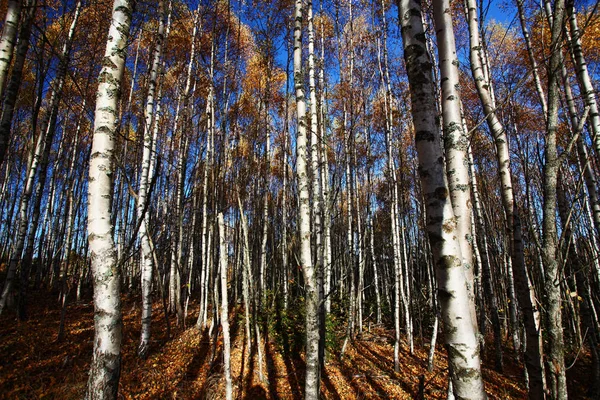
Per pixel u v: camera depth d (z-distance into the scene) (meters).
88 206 2.53
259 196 14.00
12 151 16.42
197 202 14.52
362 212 13.39
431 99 2.13
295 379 7.27
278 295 12.27
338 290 14.32
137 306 13.44
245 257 7.43
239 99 13.41
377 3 11.16
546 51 6.32
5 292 7.42
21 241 7.93
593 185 4.56
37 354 6.85
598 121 4.18
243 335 9.97
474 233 9.38
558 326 2.38
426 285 13.97
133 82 12.06
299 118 4.81
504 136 3.52
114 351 2.34
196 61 11.59
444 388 7.44
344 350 8.96
